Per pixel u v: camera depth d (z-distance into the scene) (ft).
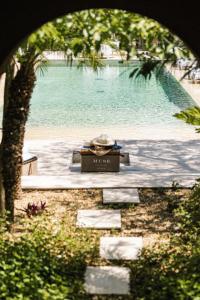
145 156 46.11
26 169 39.50
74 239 27.48
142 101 77.66
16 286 20.72
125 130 58.70
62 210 32.78
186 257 24.77
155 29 21.39
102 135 41.96
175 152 47.65
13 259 22.59
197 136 54.90
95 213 31.89
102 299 21.81
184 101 77.00
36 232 26.78
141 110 71.15
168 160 44.91
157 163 43.86
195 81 91.35
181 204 32.60
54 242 26.63
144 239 28.55
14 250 23.82
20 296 19.88
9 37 15.90
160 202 34.04
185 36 15.89
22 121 29.96
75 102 77.05
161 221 31.19
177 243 27.09
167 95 82.07
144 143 51.01
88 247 26.66
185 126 60.70
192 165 43.34
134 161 44.37
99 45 23.20
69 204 33.81
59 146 49.42
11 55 16.33
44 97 80.74
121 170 41.39
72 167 42.39
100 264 25.12
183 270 23.30
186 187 36.22
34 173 40.14
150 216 31.94
